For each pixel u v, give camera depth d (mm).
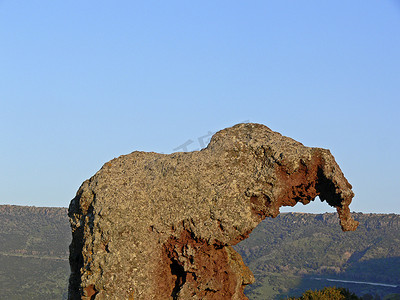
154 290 15156
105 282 14922
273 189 15211
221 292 15516
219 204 15125
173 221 15227
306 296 22938
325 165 15305
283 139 15820
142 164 16281
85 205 15898
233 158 15586
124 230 15203
